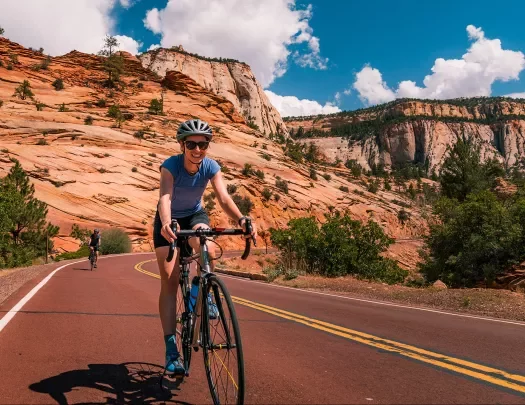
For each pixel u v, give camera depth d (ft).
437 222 71.15
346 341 18.13
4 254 93.50
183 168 11.96
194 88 515.09
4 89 402.93
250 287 42.45
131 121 375.45
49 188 219.61
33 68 458.91
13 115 321.32
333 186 406.82
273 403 10.88
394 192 537.24
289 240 66.39
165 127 381.81
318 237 66.39
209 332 10.41
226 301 9.41
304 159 494.59
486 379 13.08
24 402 10.68
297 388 12.03
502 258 55.52
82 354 15.15
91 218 212.23
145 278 49.19
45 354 15.07
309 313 25.76
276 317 23.88
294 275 53.21
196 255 11.56
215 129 422.41
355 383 12.52
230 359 9.63
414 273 80.07
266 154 394.93
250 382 12.51
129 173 259.39
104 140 295.89
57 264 82.12
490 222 57.72
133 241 216.54
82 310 24.66
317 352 16.14
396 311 27.94
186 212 12.82
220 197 12.08
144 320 21.68
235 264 97.60
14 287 36.37
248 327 20.66
